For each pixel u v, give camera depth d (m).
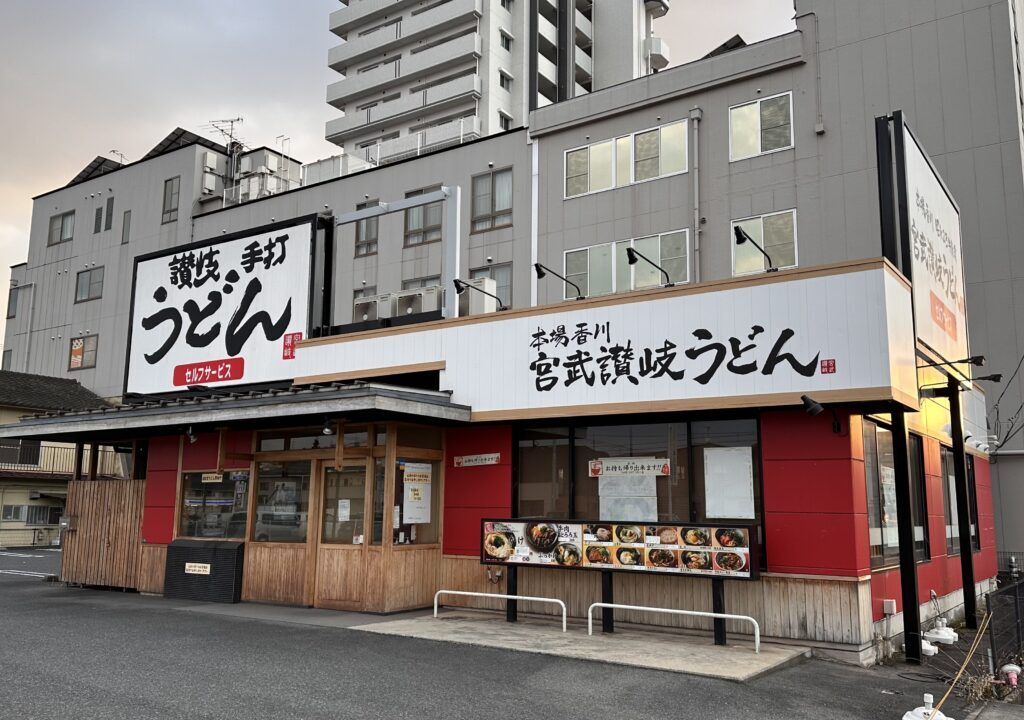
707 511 10.05
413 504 11.76
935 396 11.63
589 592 10.66
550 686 7.24
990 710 7.59
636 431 10.70
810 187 20.45
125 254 37.41
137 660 8.02
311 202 31.28
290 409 11.02
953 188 19.75
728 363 9.69
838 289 9.16
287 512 12.76
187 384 14.88
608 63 46.03
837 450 9.24
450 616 11.05
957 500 12.91
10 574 18.47
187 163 36.16
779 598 9.37
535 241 25.17
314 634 9.65
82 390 35.66
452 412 11.26
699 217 21.88
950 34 19.94
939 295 12.31
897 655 9.69
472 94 42.97
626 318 10.50
